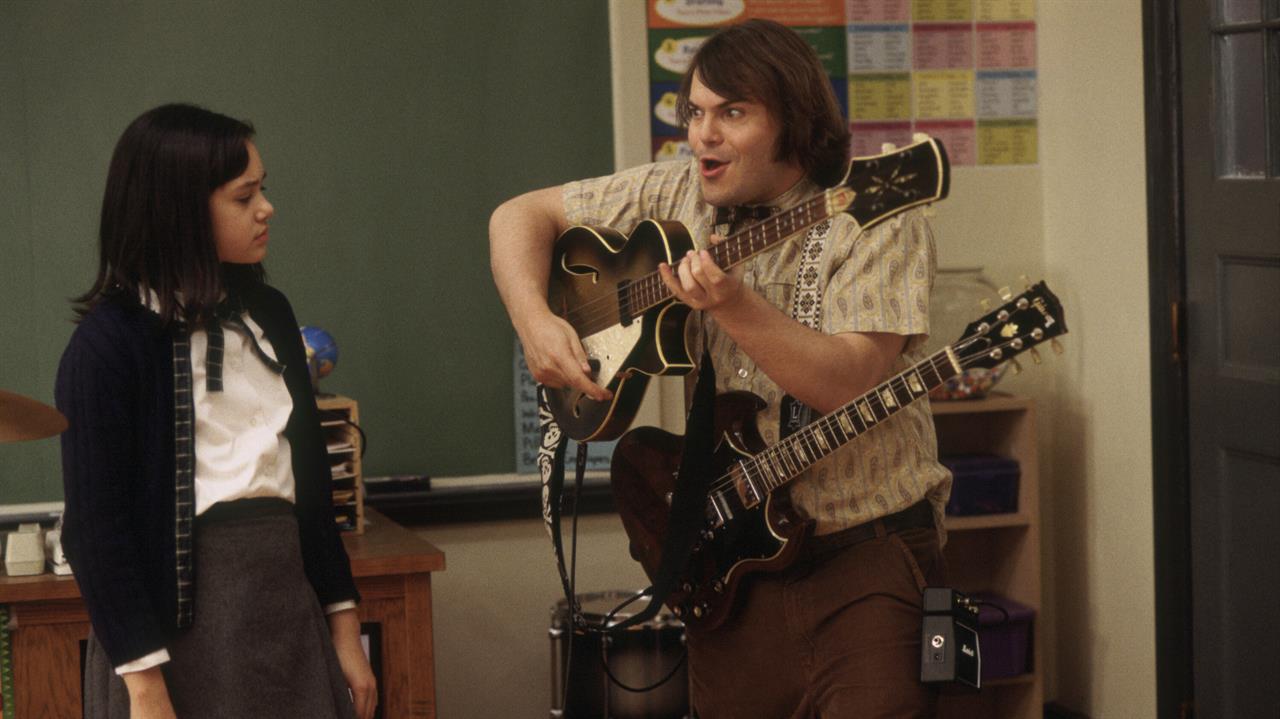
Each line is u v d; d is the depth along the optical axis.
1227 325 3.06
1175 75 3.17
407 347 3.48
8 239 3.25
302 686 1.87
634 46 3.54
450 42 3.46
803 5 3.64
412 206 3.46
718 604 1.98
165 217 1.82
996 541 3.71
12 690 2.52
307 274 3.42
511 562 3.54
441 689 3.52
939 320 3.57
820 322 1.86
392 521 3.18
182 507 1.80
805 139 1.84
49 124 3.26
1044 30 3.74
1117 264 3.47
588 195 2.17
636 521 2.11
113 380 1.77
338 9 3.40
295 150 3.39
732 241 1.70
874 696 1.84
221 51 3.34
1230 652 3.09
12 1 3.22
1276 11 2.87
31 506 3.27
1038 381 3.76
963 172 3.76
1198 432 3.17
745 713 2.02
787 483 1.92
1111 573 3.54
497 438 3.54
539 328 1.97
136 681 1.74
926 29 3.72
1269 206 2.89
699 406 1.93
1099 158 3.52
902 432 1.92
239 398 1.88
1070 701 3.74
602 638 3.08
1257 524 2.99
